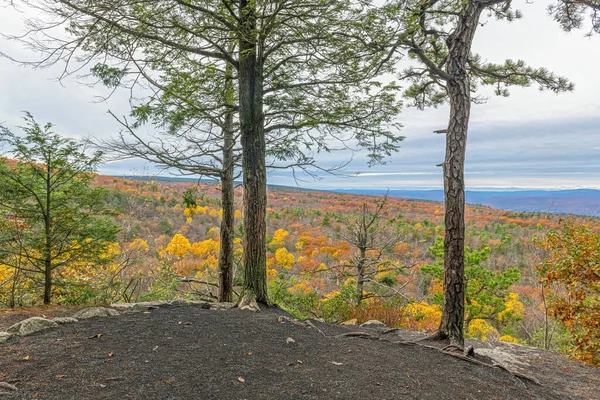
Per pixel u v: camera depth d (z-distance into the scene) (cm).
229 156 862
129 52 598
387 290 1284
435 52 654
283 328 488
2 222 548
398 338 598
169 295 914
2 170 525
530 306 2133
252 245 625
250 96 627
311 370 352
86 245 596
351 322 831
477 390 383
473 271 1385
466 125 536
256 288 623
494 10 649
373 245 1191
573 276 740
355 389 322
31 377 276
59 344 353
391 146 727
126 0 512
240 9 559
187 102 609
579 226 781
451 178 538
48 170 553
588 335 678
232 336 421
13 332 380
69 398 248
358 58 607
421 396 334
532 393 424
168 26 548
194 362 332
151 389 272
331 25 542
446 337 543
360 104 682
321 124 695
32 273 627
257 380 310
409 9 509
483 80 732
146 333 404
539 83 670
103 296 734
